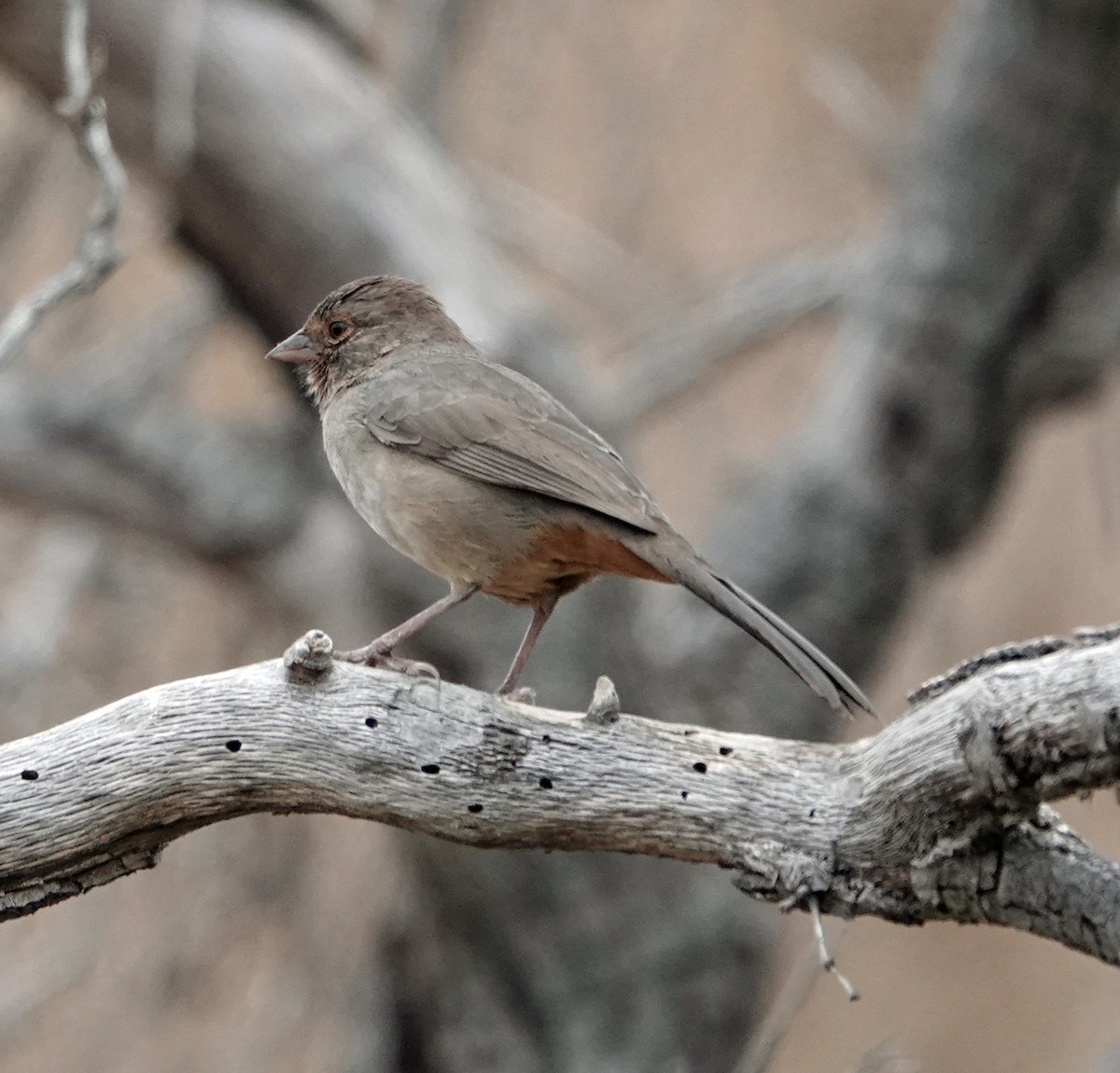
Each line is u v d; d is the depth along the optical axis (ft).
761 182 60.34
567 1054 44.06
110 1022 46.78
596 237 51.72
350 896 49.08
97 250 26.81
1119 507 50.83
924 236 47.50
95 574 51.70
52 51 42.73
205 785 21.81
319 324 30.53
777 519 48.39
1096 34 45.14
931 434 47.85
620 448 43.37
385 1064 46.70
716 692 47.24
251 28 44.52
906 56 61.87
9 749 21.56
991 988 61.93
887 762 21.31
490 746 22.09
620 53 56.75
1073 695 19.35
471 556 26.68
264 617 51.24
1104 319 47.14
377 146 44.83
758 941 46.39
